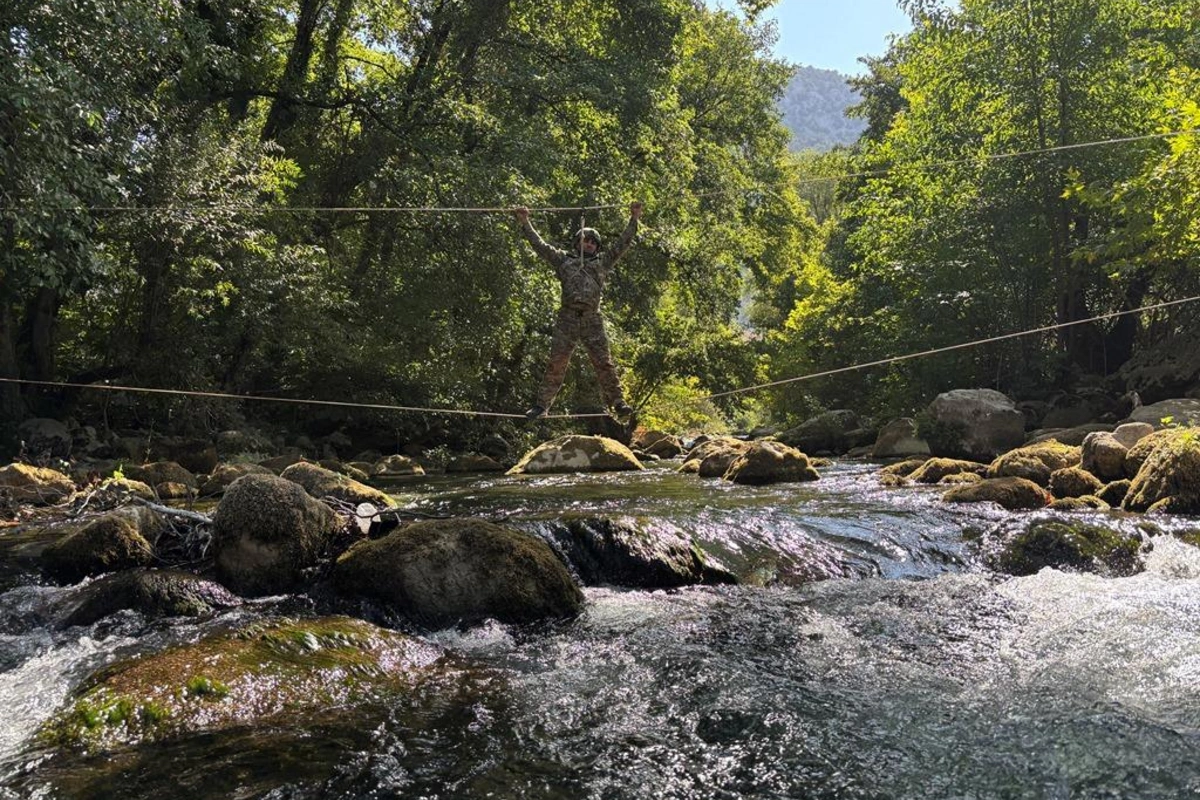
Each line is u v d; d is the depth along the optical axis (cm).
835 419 2211
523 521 870
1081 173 2011
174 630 658
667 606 744
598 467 1742
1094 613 686
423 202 1967
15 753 446
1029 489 1080
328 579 749
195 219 1438
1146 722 488
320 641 577
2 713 499
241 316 1717
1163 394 1831
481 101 2270
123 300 1683
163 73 1588
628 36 2514
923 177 2333
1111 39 2036
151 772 427
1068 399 1950
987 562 864
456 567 702
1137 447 1142
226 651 547
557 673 583
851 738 480
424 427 2195
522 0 2323
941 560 873
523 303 2067
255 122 2281
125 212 1399
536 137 2111
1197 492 968
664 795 417
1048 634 646
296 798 405
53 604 714
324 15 2234
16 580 789
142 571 755
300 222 1933
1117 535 866
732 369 3762
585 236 901
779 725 497
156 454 1570
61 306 1720
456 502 1167
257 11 1898
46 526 1024
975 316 2212
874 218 2534
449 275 2012
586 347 890
